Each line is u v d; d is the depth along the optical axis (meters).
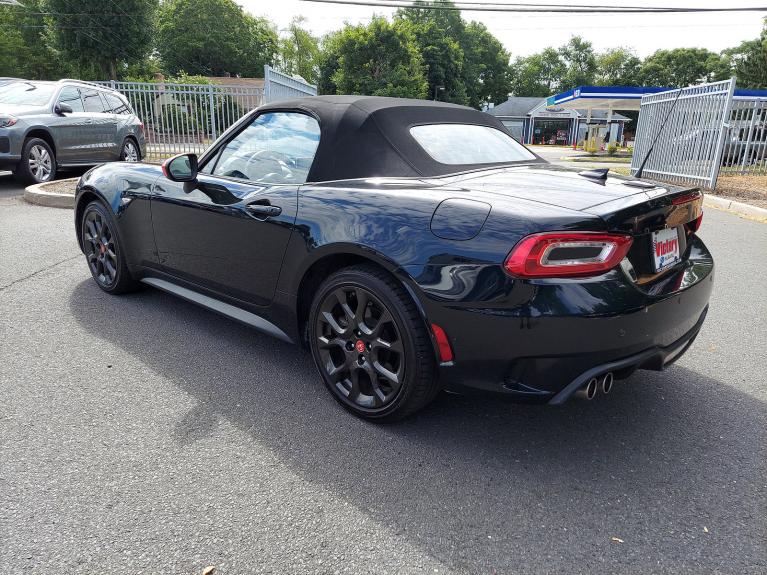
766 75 55.59
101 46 35.69
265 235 2.87
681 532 1.92
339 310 2.65
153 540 1.83
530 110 65.38
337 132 2.78
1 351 3.23
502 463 2.31
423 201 2.34
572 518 1.99
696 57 82.31
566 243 2.01
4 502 1.98
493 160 2.95
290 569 1.73
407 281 2.27
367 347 2.52
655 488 2.16
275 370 3.13
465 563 1.77
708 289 2.67
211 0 64.25
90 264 4.34
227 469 2.22
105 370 3.05
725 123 11.41
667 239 2.46
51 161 9.68
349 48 45.69
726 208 9.84
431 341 2.28
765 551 1.84
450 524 1.94
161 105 15.02
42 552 1.76
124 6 35.72
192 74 66.00
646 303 2.15
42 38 45.72
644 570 1.75
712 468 2.30
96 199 4.21
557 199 2.21
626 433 2.56
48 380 2.91
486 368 2.17
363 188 2.57
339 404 2.72
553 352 2.05
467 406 2.78
